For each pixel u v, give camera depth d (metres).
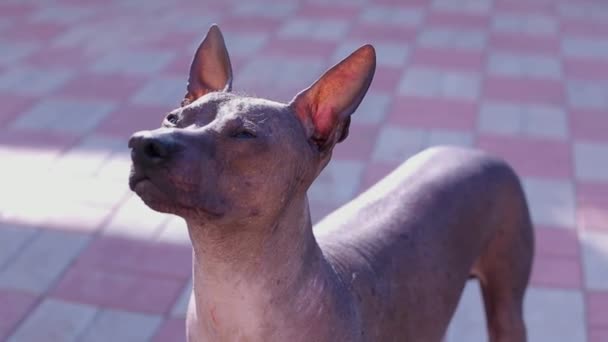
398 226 1.68
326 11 3.97
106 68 3.43
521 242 1.95
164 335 2.28
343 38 3.69
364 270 1.54
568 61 3.55
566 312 2.34
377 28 3.79
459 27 3.83
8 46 3.62
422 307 1.65
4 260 2.46
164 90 3.28
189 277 2.42
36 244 2.51
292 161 1.25
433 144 2.96
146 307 2.34
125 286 2.39
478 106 3.19
